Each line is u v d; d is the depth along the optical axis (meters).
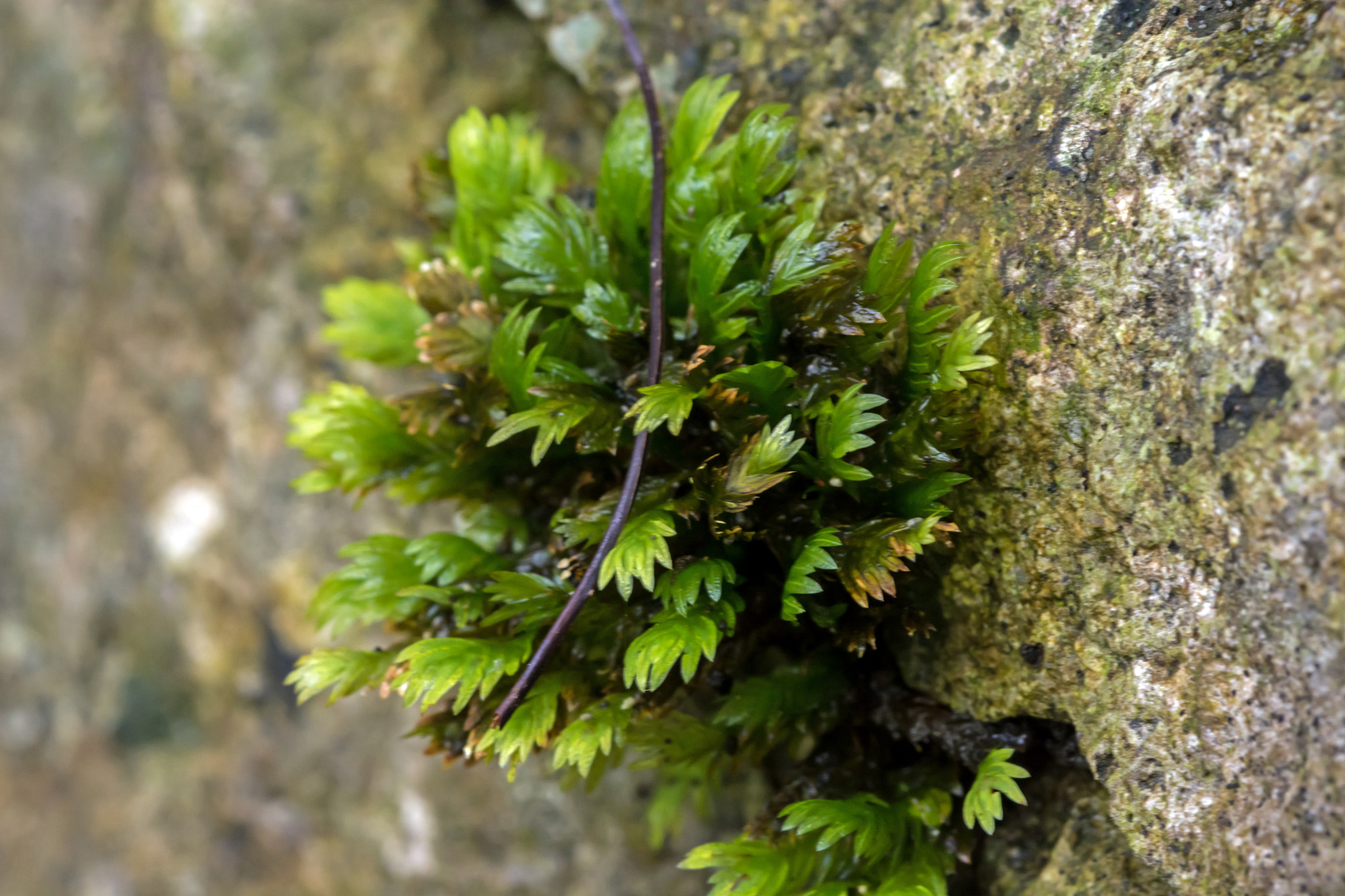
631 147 0.14
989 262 0.13
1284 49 0.13
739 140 0.13
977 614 0.13
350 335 0.15
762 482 0.13
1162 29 0.13
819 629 0.14
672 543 0.13
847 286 0.13
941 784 0.14
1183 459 0.13
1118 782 0.13
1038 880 0.13
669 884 0.15
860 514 0.13
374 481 0.14
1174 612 0.13
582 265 0.14
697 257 0.13
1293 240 0.12
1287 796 0.12
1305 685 0.12
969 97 0.13
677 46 0.15
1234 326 0.13
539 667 0.13
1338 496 0.12
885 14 0.14
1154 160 0.13
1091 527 0.13
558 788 0.15
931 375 0.13
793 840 0.13
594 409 0.13
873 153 0.14
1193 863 0.13
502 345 0.14
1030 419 0.13
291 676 0.14
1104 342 0.13
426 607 0.14
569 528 0.13
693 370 0.13
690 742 0.14
